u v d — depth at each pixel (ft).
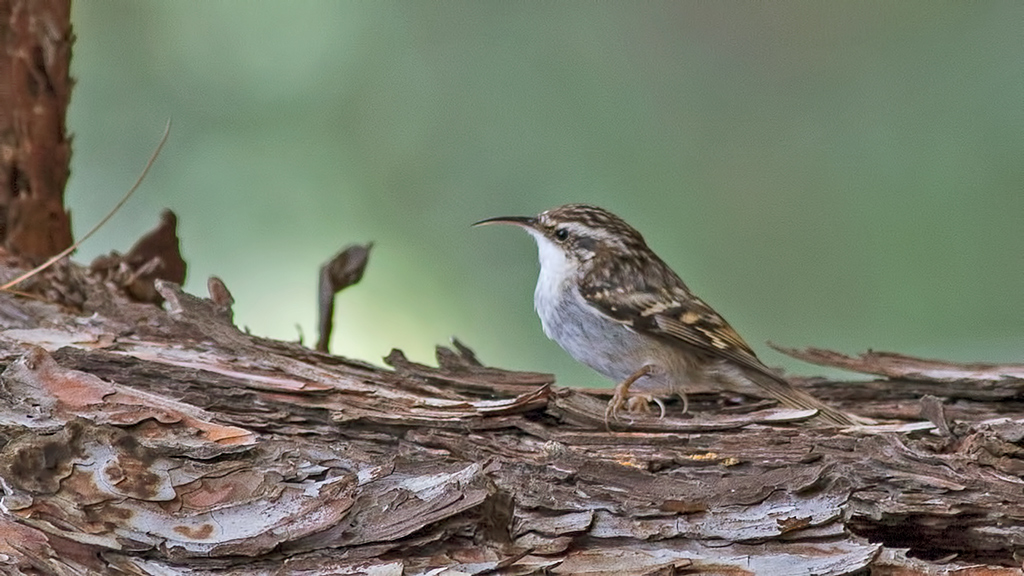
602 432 18.62
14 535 15.80
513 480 17.08
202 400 18.54
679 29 29.43
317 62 27.84
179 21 27.40
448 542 16.26
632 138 28.99
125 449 16.60
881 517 16.38
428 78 28.30
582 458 16.96
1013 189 27.27
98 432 16.56
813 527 16.28
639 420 18.92
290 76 27.81
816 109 29.22
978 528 16.30
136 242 24.94
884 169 28.45
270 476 16.75
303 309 27.45
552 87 28.86
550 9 29.09
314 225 27.71
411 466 17.06
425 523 16.07
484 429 18.40
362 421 18.06
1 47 22.40
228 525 16.26
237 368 19.43
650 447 17.89
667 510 16.52
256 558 16.19
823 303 28.48
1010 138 27.53
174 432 17.06
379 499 16.47
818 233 28.68
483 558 16.16
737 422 18.79
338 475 16.94
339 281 24.11
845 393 22.53
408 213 28.12
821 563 15.93
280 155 27.73
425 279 27.96
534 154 28.71
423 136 28.27
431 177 28.19
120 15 27.17
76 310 21.88
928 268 27.73
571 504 16.66
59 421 17.15
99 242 27.30
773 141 29.14
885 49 29.07
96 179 27.32
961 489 16.30
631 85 29.17
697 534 16.38
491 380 21.43
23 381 17.70
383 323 27.73
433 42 28.37
